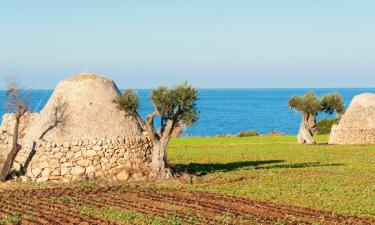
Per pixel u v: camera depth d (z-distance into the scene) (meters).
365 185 37.50
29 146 40.56
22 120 44.06
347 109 80.38
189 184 37.78
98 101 42.53
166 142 40.78
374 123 77.00
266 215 27.67
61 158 39.66
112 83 44.97
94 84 43.47
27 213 27.66
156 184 37.69
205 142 80.50
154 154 40.59
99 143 40.22
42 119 41.84
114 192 34.34
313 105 76.50
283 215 27.72
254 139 86.44
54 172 39.31
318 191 34.81
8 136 43.16
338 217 27.38
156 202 31.05
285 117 184.75
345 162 52.69
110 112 42.31
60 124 41.03
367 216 27.77
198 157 57.44
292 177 41.31
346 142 76.69
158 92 39.78
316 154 60.97
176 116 40.53
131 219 26.23
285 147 70.44
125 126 42.16
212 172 44.31
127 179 39.53
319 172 44.47
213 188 35.97
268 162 52.75
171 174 40.75
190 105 40.28
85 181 38.66
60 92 43.06
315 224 25.33
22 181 38.81
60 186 36.97
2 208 29.09
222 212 28.27
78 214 27.52
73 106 41.91
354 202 31.08
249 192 34.38
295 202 31.11
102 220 26.02
